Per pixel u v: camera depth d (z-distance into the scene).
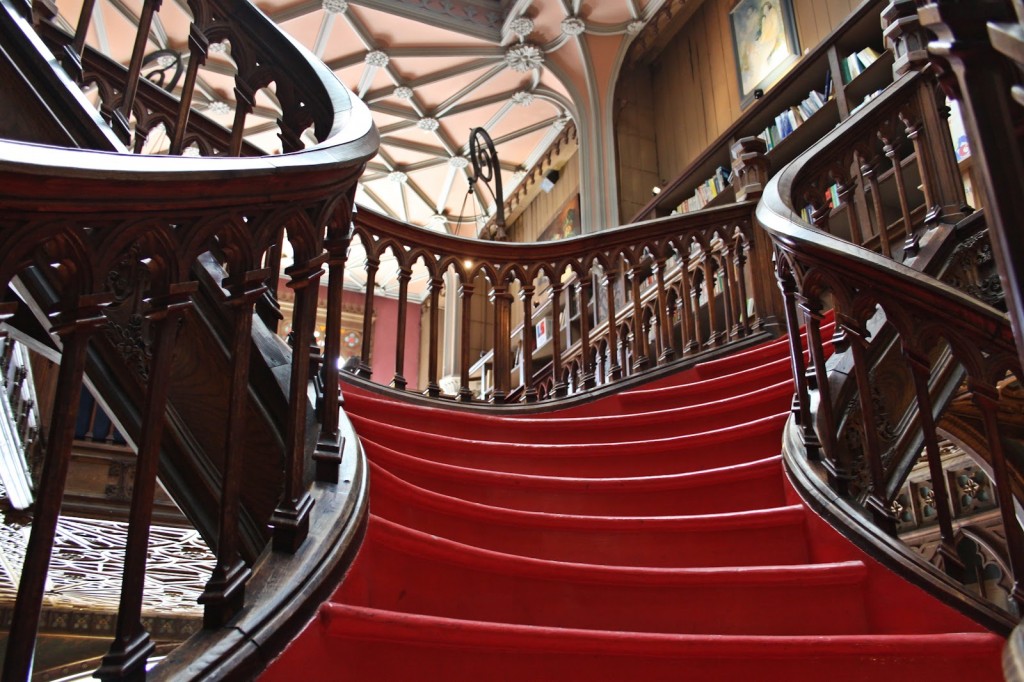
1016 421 3.58
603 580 2.14
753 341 4.72
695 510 2.85
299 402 1.77
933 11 1.19
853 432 2.61
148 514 1.31
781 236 2.68
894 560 2.18
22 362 4.84
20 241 1.16
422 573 1.93
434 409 3.60
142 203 1.33
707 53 8.91
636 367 4.82
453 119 10.89
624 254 4.96
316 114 2.29
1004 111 1.12
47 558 1.13
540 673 1.66
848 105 5.81
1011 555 1.99
